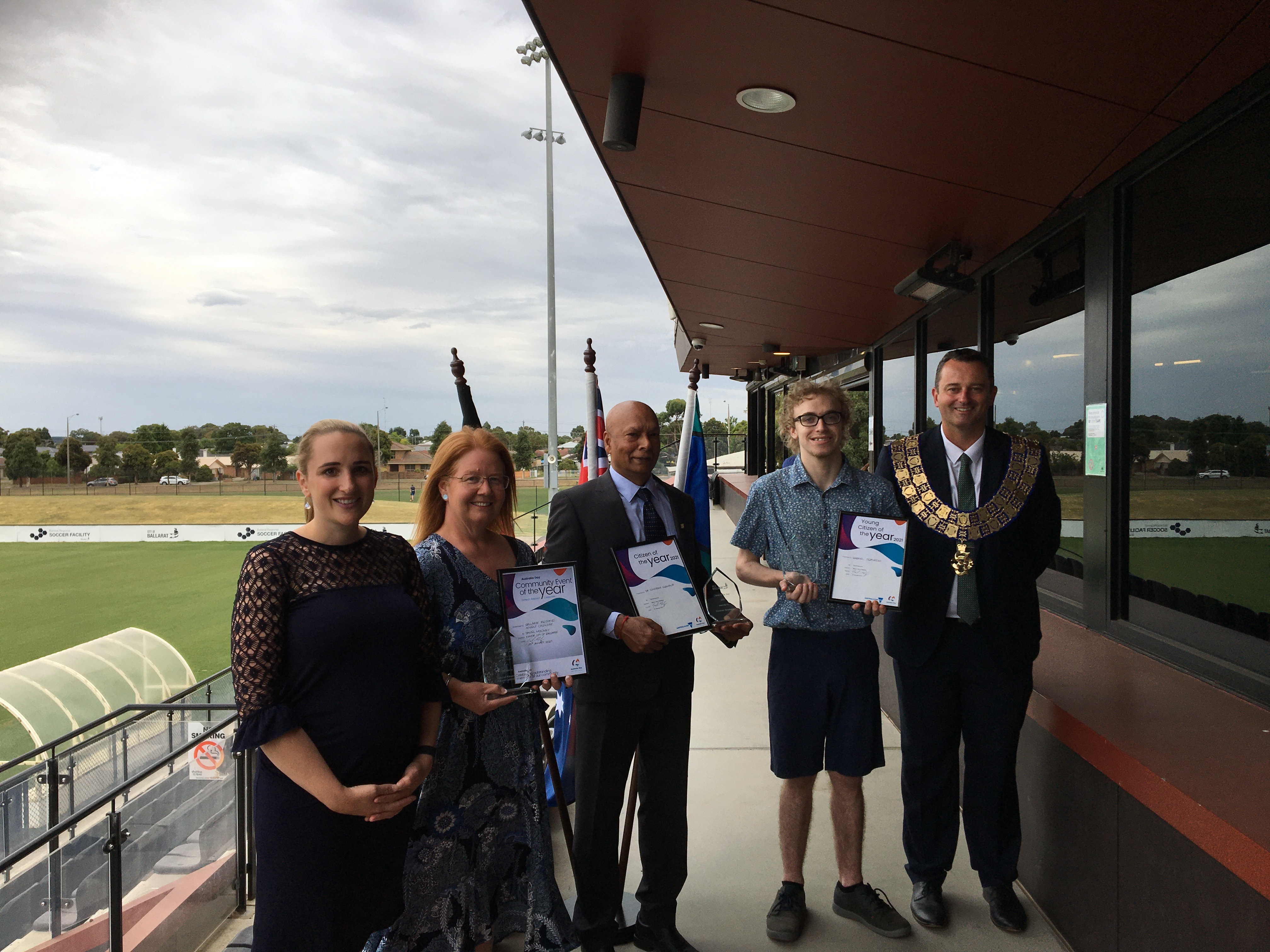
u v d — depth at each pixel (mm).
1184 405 2734
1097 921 2164
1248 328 2406
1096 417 3258
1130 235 3092
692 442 3021
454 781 1868
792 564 2420
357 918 1635
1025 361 4199
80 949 3355
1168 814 1778
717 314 7590
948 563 2375
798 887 2494
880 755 2441
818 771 2463
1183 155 2738
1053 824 2420
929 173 3301
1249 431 2381
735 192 3803
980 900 2609
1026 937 2404
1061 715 2311
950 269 4398
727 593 8398
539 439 47969
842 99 2688
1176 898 1793
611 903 2258
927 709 2449
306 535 1659
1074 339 3629
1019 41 2174
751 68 2512
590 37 2385
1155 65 2252
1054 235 3818
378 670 1600
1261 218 2326
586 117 3141
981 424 2424
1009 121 2725
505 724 1947
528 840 1971
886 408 7863
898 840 3094
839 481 2432
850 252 4789
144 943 2664
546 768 3195
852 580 2293
